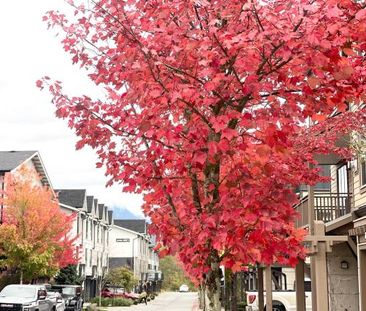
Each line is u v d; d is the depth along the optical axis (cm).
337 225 1433
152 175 698
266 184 600
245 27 584
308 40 500
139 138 686
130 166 709
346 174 1733
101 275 5634
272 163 625
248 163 596
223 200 605
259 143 614
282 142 561
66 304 3177
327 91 567
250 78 565
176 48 578
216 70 580
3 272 3053
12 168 3297
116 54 682
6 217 2811
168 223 717
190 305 5184
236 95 605
